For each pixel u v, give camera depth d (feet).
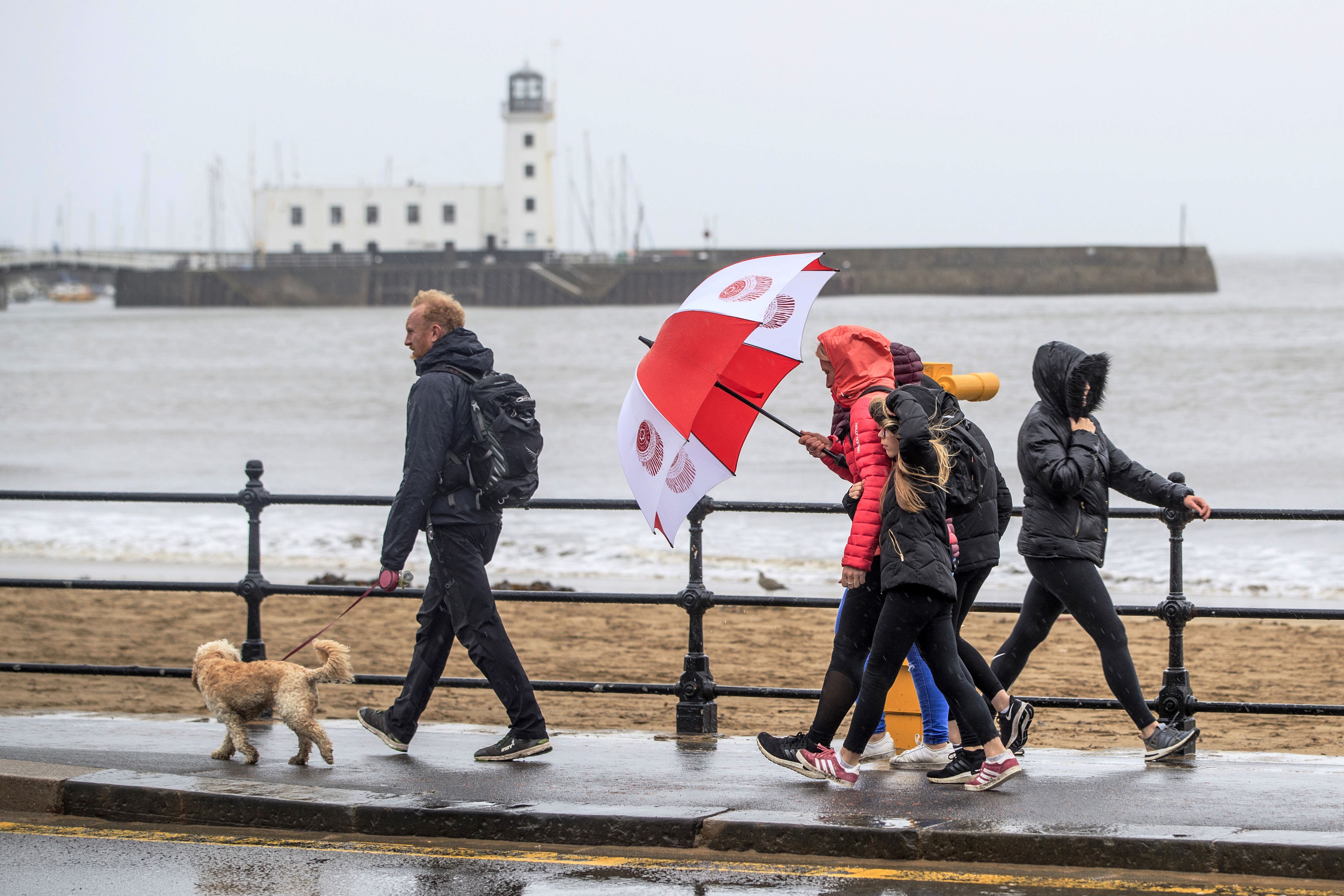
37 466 440.86
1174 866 54.44
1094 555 67.05
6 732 79.20
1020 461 67.46
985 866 55.62
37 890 52.80
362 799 62.49
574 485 374.63
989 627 166.20
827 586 219.41
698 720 79.87
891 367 65.10
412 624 172.86
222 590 85.40
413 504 67.82
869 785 65.67
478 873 55.16
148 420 598.34
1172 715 73.87
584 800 62.44
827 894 52.08
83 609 187.42
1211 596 204.95
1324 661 146.72
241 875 54.95
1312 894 51.34
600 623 172.14
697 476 68.33
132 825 63.21
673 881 53.93
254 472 86.38
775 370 67.56
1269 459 414.62
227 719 69.92
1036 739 108.99
